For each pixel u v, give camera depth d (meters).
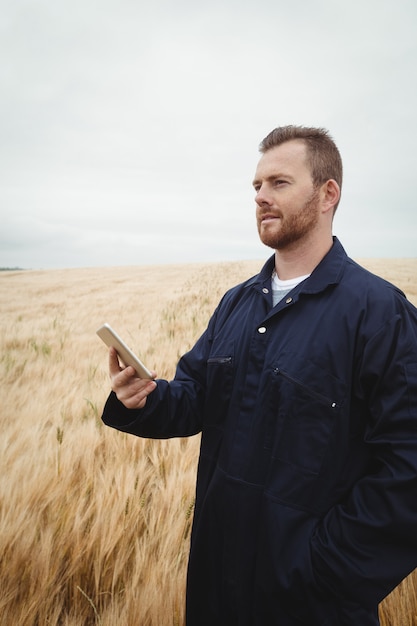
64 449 2.66
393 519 0.90
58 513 1.99
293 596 0.99
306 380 1.03
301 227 1.15
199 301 13.32
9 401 3.98
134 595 1.62
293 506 1.01
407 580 1.66
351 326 1.03
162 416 1.30
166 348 6.10
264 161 1.19
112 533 1.86
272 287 1.27
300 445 1.02
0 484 2.21
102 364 5.59
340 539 0.95
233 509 1.10
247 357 1.19
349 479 1.04
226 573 1.12
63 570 1.80
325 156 1.15
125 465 2.53
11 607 1.61
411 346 0.99
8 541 1.77
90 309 14.49
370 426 1.03
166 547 1.83
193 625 1.22
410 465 0.90
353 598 0.94
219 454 1.20
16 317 12.52
